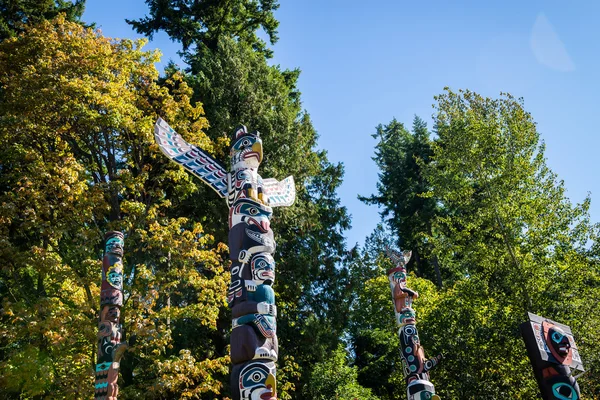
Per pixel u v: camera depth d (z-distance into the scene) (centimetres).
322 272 2798
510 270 2397
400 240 4300
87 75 2041
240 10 3325
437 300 2820
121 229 1964
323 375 2645
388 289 3284
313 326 2530
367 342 3741
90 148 2159
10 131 2002
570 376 1171
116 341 1399
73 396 1633
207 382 1866
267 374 1065
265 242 1207
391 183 4472
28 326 1650
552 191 2536
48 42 2106
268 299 1145
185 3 3228
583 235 2388
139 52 2238
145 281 1958
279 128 2798
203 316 1938
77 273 1842
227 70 2816
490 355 2303
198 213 2584
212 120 2675
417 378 1839
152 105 2295
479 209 2588
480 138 2675
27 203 1944
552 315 2258
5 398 1866
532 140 2681
